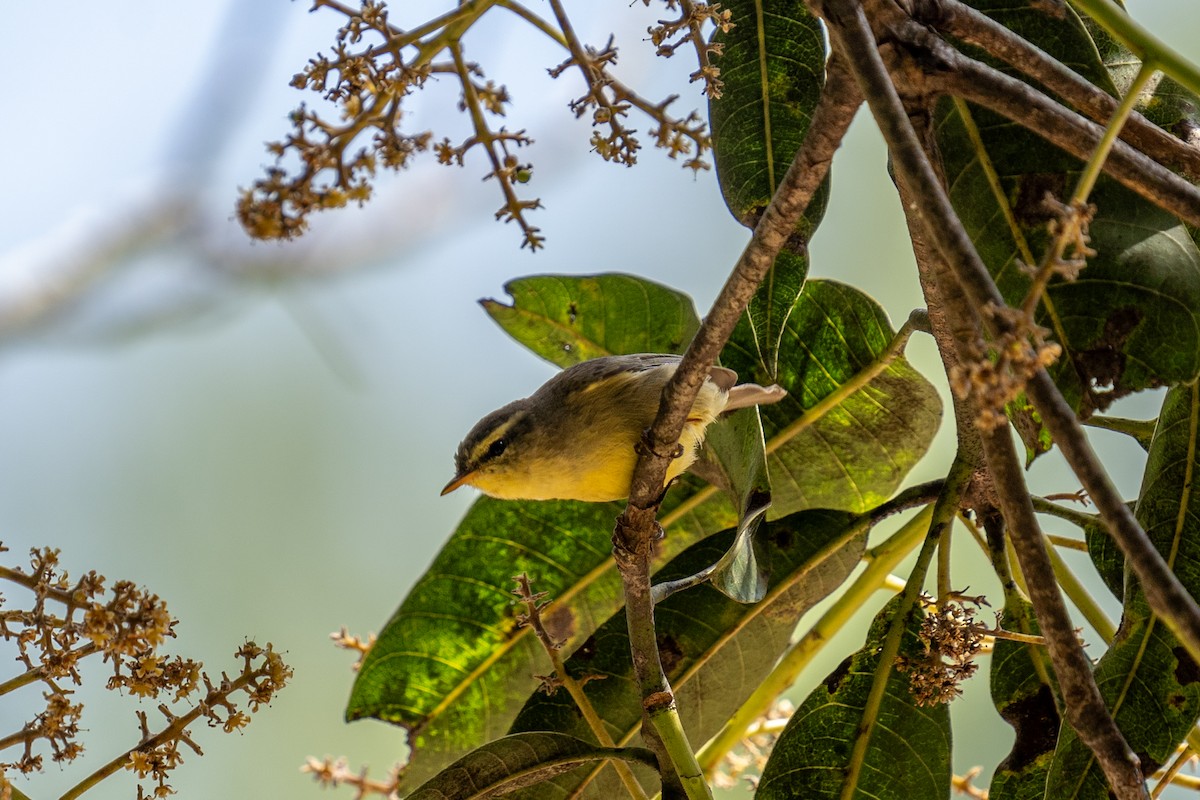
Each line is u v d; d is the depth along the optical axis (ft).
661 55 17.71
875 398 25.00
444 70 16.44
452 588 26.27
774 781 21.03
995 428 11.60
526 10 16.99
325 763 26.30
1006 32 15.11
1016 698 21.54
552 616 26.20
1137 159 13.80
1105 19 12.69
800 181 13.12
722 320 15.12
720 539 23.89
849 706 21.24
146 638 15.37
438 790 19.84
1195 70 12.31
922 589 21.08
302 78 14.84
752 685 23.30
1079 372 15.57
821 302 25.00
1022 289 16.25
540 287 25.53
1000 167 16.75
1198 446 18.84
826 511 23.40
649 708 18.74
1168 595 10.53
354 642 26.66
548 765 19.80
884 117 11.64
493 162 17.11
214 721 16.35
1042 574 12.53
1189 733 18.99
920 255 15.93
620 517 18.80
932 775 20.57
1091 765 17.70
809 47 20.58
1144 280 15.61
